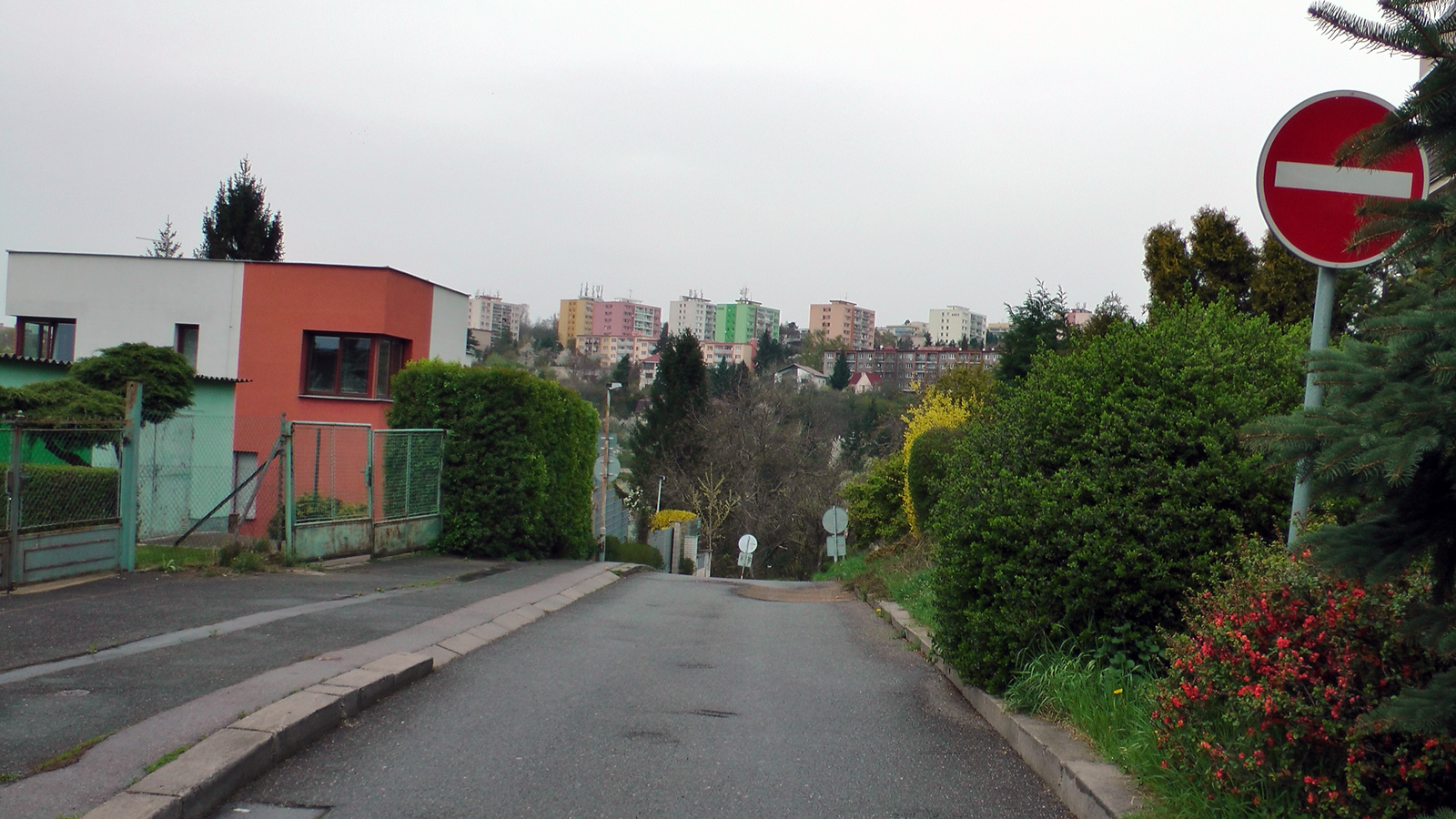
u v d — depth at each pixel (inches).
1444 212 128.8
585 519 954.7
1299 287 627.2
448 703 277.1
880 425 2193.7
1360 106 187.5
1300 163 189.9
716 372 3051.2
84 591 429.7
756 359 4707.2
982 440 334.3
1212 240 709.9
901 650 413.1
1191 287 709.3
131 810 171.0
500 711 270.8
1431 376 123.3
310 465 1024.2
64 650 304.3
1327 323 188.4
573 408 904.9
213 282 1061.8
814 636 455.5
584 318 6742.1
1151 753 196.5
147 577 485.4
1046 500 271.7
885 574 641.6
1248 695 165.6
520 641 398.6
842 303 6668.3
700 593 700.0
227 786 194.5
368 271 1041.5
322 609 421.1
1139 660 259.4
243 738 213.0
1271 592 177.9
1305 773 162.9
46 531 440.5
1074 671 253.9
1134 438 273.3
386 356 1063.6
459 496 761.0
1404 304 136.5
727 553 2020.2
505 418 767.7
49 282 1079.0
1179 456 272.1
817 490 1881.2
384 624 388.2
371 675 281.1
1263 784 165.5
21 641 315.3
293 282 1051.9
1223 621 185.2
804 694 311.1
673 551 1646.2
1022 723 244.5
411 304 1104.8
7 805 171.8
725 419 1953.7
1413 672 154.0
